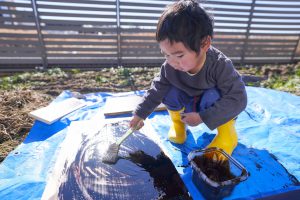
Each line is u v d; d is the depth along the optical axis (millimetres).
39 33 3490
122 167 1264
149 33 3799
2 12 3246
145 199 1096
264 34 4105
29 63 3678
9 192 1195
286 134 1624
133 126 1393
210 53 1222
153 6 3576
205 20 1010
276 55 4328
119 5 3488
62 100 2242
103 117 1861
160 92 1411
